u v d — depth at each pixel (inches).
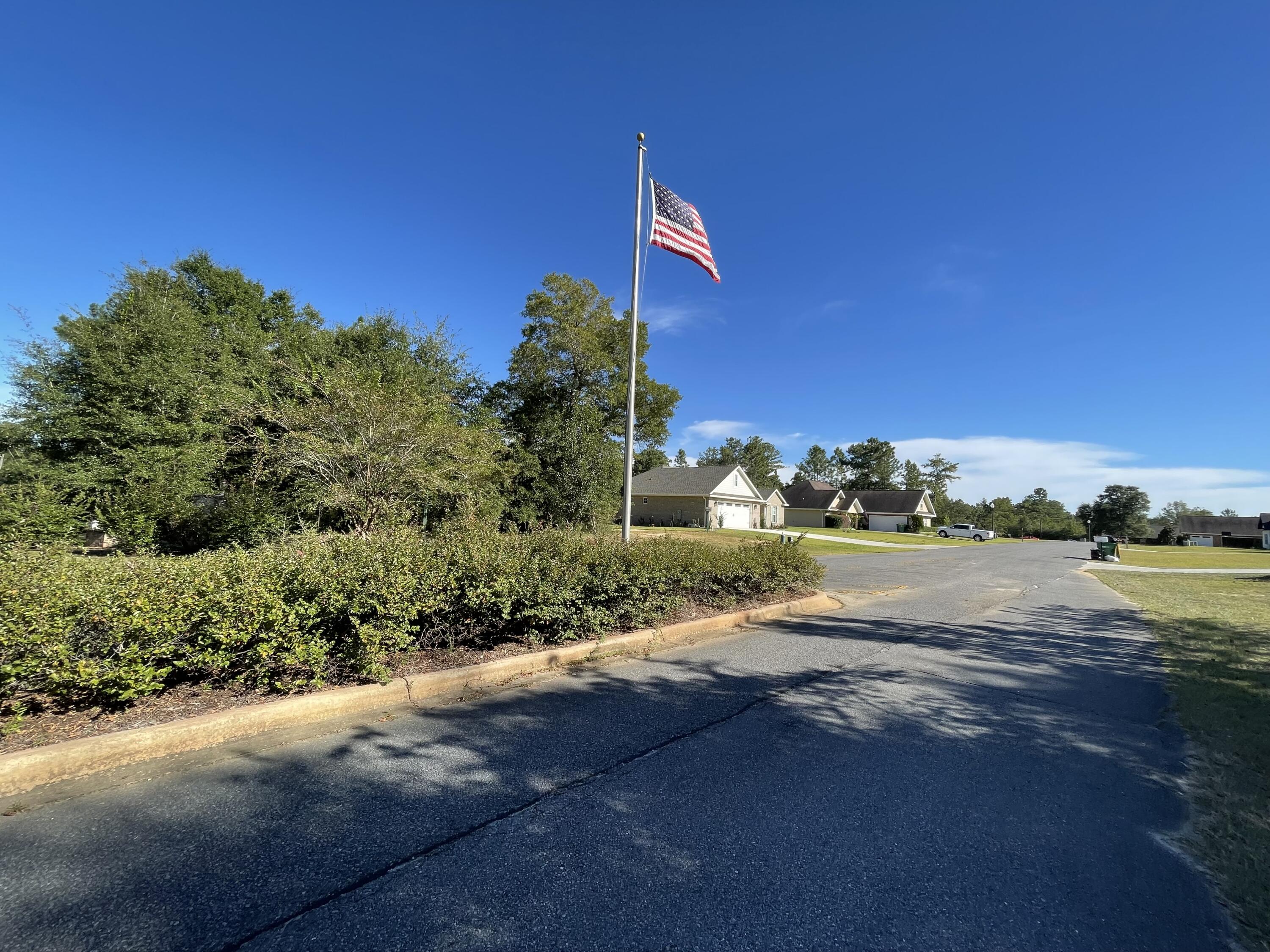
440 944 84.2
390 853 105.7
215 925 86.5
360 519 442.0
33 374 562.3
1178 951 87.1
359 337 740.7
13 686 133.0
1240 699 213.5
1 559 148.2
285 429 529.0
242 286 1011.9
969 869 107.2
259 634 161.3
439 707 178.9
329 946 83.4
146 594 147.9
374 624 184.5
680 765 146.3
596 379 1000.9
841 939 87.9
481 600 208.4
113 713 145.8
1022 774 148.6
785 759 152.1
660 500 1786.4
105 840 106.0
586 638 245.6
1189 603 486.9
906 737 171.0
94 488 534.6
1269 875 107.5
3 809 114.8
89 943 82.4
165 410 587.2
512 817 119.3
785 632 309.3
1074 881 104.6
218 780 129.5
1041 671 253.6
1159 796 138.2
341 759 141.8
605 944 85.3
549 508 738.2
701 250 425.7
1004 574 749.9
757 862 106.8
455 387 724.7
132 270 642.2
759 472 3166.8
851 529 2174.0
